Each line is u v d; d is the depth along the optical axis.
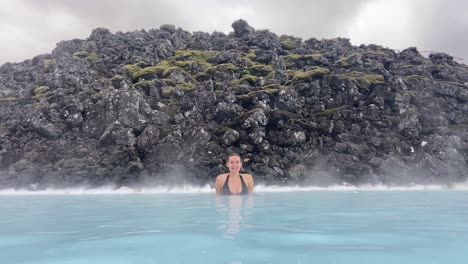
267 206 5.77
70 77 18.73
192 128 15.62
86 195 10.34
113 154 14.47
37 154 14.99
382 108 17.56
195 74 20.67
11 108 17.98
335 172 14.77
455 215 4.65
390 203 6.50
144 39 25.77
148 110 15.89
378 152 15.81
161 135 15.23
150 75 18.89
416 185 14.40
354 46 26.48
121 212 5.23
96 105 16.14
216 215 4.59
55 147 15.27
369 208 5.53
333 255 2.48
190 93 17.09
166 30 27.80
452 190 12.59
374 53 23.34
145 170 13.98
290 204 6.14
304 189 13.00
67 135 15.72
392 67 21.88
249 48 24.69
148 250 2.65
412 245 2.78
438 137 16.52
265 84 19.16
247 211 5.03
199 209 5.37
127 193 11.53
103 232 3.41
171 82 18.45
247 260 2.36
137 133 15.48
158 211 5.22
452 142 16.20
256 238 3.03
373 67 20.97
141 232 3.36
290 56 23.59
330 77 18.80
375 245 2.78
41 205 6.71
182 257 2.45
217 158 14.43
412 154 15.89
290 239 2.98
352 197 8.14
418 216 4.51
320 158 15.42
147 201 7.30
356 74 19.77
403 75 21.08
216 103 16.86
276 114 16.17
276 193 9.64
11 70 23.05
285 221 4.00
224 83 18.58
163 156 14.42
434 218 4.32
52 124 15.78
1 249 2.75
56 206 6.44
